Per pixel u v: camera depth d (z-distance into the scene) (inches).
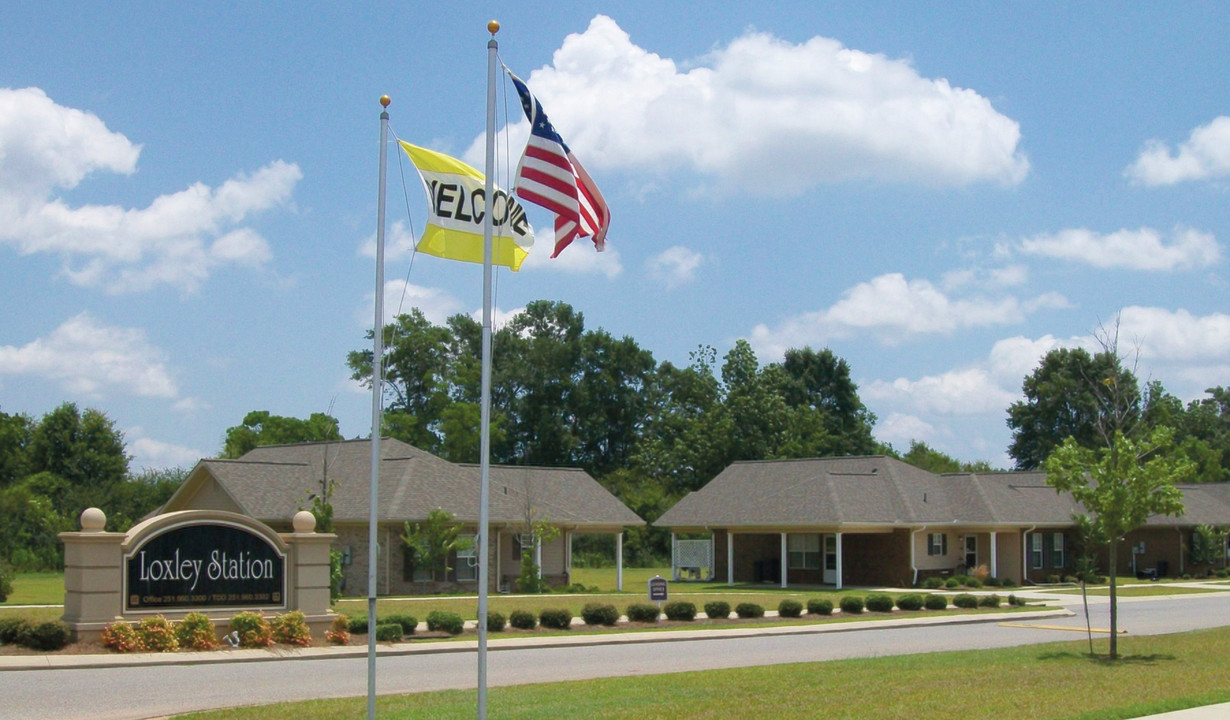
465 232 562.3
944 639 1060.5
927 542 1920.5
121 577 844.0
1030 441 3503.9
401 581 1574.8
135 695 637.9
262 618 891.4
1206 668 773.9
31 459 2824.8
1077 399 3363.7
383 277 526.0
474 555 1657.2
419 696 626.5
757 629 1119.6
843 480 1897.1
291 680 717.9
